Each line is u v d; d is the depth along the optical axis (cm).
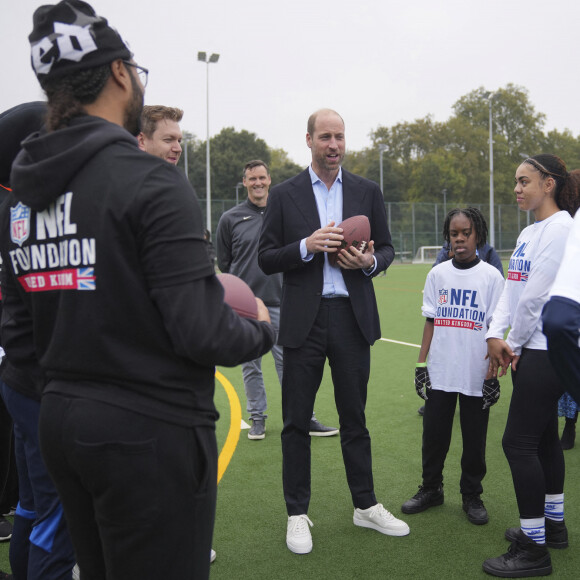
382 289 1734
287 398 290
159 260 121
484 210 4125
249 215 459
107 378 125
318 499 334
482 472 305
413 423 470
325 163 289
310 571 256
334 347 287
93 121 132
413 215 3897
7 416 262
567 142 7256
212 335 123
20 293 146
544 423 247
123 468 122
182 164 6266
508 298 269
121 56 136
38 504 170
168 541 127
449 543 278
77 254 125
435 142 6519
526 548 248
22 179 129
